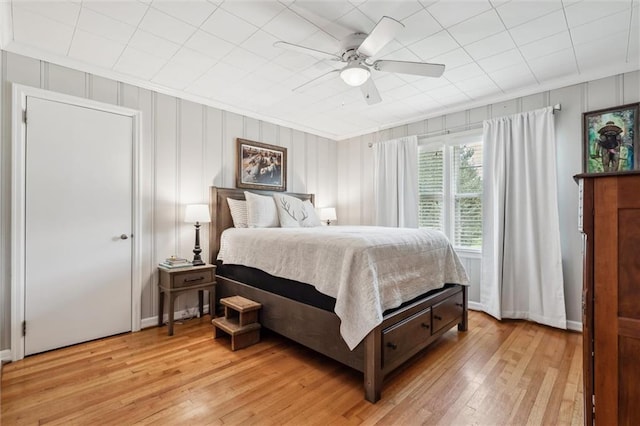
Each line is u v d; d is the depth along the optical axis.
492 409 1.76
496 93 3.31
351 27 2.14
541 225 3.06
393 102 3.57
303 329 2.31
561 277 2.94
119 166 2.89
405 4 1.89
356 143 4.88
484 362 2.31
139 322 2.98
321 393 1.92
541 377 2.09
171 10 1.97
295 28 2.16
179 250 3.29
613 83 2.76
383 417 1.69
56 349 2.54
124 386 1.98
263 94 3.36
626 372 0.94
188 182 3.37
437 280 2.58
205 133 3.51
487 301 3.39
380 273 2.04
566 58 2.58
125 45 2.39
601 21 2.06
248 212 3.53
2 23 2.08
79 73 2.68
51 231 2.54
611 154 2.75
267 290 2.71
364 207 4.76
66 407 1.76
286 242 2.53
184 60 2.62
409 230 2.86
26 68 2.43
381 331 1.91
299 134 4.57
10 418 1.66
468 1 1.86
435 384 2.02
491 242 3.39
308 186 4.69
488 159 3.42
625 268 0.95
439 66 2.18
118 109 2.88
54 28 2.16
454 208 3.83
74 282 2.64
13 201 2.36
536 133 3.11
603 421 0.97
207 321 3.22
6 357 2.33
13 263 2.36
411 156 4.09
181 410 1.74
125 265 2.92
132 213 2.97
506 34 2.22
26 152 2.43
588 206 1.00
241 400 1.84
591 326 0.99
